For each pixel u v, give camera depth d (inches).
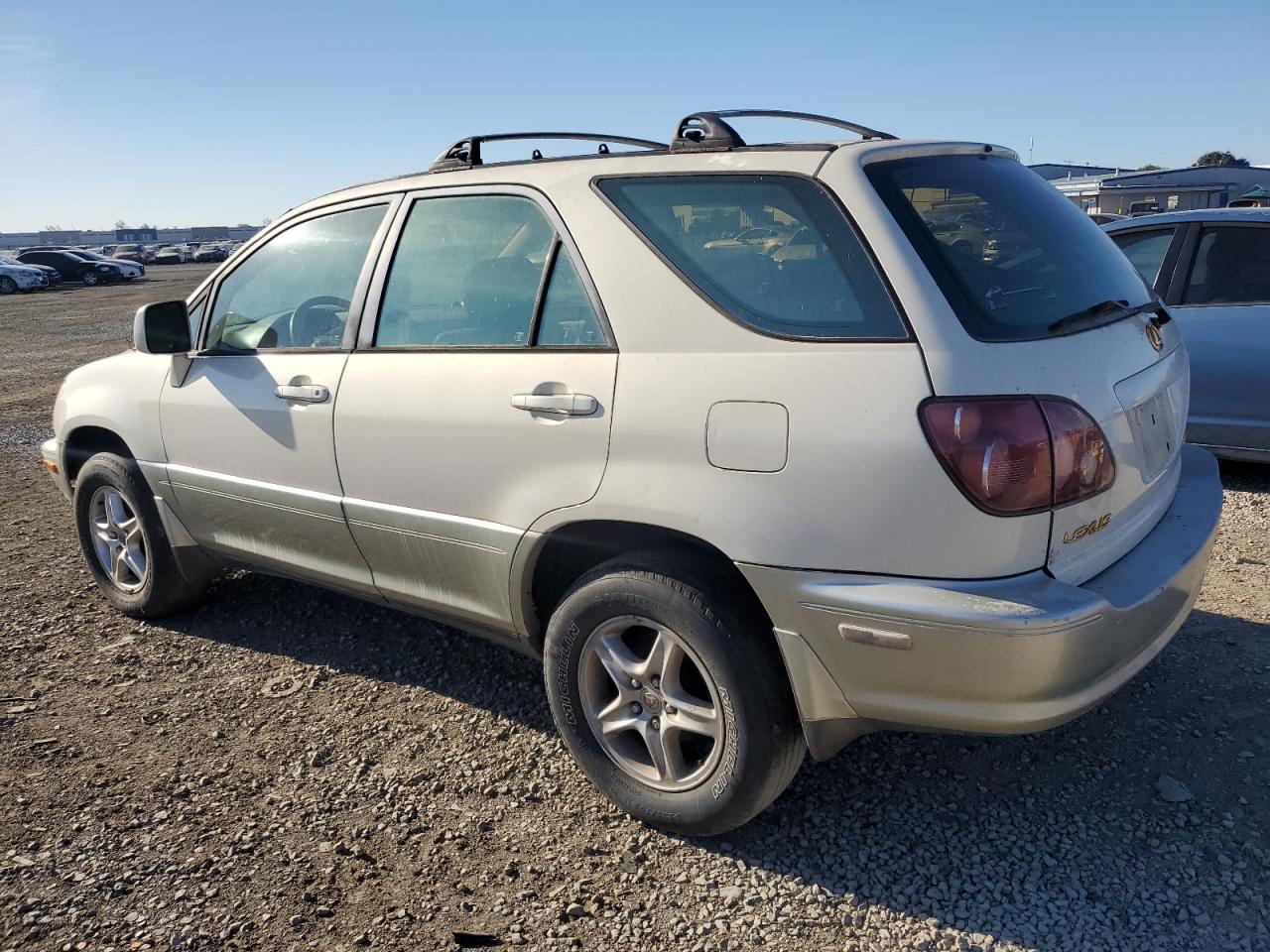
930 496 86.9
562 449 107.8
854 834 108.2
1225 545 185.8
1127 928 92.4
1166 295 226.4
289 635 166.2
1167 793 111.0
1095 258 113.3
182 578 169.6
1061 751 121.3
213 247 2669.8
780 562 93.2
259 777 123.7
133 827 114.0
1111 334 101.4
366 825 113.3
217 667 155.4
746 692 97.9
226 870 106.2
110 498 173.9
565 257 112.3
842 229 94.9
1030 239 105.0
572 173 115.3
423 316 126.6
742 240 100.7
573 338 110.0
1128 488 99.3
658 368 101.5
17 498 269.6
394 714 138.5
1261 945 89.4
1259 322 211.6
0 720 140.0
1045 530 87.8
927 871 101.7
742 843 107.7
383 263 132.2
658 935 95.0
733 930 95.1
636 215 108.3
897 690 91.5
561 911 98.6
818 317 94.5
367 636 164.2
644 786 109.3
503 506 114.5
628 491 102.1
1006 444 85.5
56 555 215.0
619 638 108.9
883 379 89.3
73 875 105.9
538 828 111.8
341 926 97.7
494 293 119.0
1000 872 101.0
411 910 99.5
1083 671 88.4
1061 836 105.9
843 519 90.3
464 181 125.6
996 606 85.0
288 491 140.3
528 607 118.3
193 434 153.6
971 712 88.9
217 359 151.4
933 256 92.7
